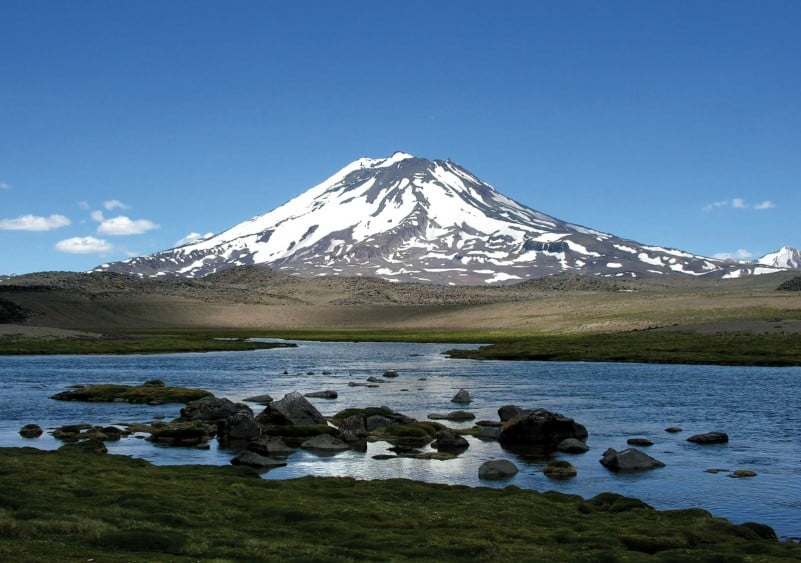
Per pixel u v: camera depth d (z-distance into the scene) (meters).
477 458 47.50
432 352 159.62
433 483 38.28
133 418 64.69
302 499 33.16
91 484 34.38
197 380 98.62
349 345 188.75
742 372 104.38
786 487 39.22
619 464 44.09
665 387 86.62
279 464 45.19
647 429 57.81
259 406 72.19
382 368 117.81
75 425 57.66
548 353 136.50
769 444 51.38
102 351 154.25
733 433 55.78
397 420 61.56
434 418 64.12
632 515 31.70
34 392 83.56
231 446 51.59
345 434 52.88
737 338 147.50
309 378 101.44
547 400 75.69
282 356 148.00
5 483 33.59
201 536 26.22
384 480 38.47
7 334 181.75
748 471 42.22
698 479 41.09
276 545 25.34
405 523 29.39
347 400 76.56
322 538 27.20
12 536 24.83
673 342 146.62
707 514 31.86
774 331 153.62
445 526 29.25
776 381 92.25
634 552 25.88
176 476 38.03
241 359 139.50
